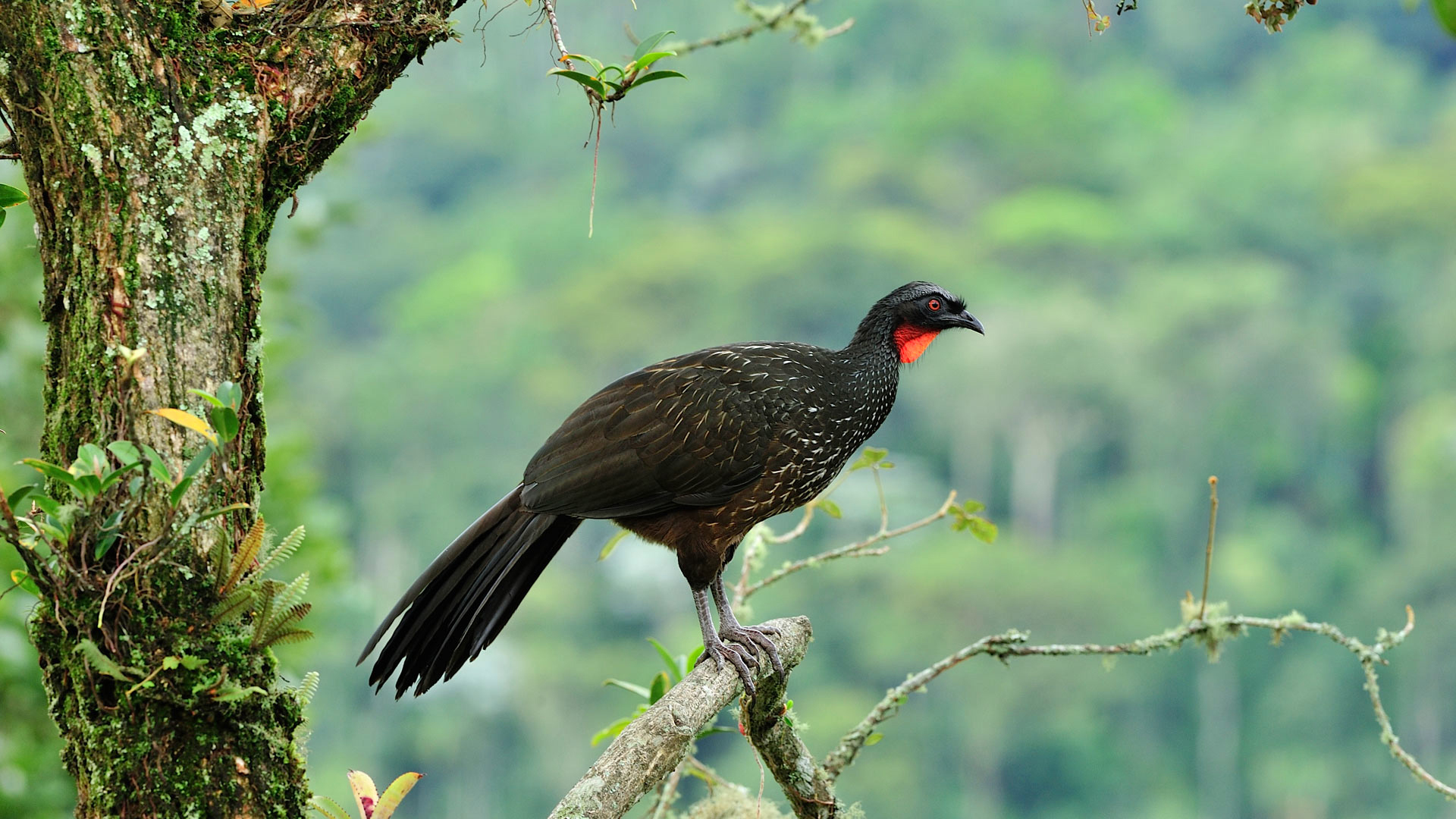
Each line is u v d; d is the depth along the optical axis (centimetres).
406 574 4931
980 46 9125
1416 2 221
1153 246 7100
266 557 254
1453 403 5334
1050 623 4459
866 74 9256
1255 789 4209
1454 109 7769
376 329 7344
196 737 235
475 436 5444
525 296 6656
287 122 267
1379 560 4881
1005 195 7781
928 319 447
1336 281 6550
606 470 397
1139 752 4341
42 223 249
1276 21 310
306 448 714
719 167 8406
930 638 4356
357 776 278
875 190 7644
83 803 236
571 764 4012
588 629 4494
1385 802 4044
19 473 609
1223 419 5406
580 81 288
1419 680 4166
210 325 246
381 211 8244
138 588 235
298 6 272
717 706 287
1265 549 5109
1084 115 8462
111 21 245
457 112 8956
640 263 6278
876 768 4200
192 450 241
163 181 245
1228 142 7881
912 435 5519
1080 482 5403
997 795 4331
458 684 3981
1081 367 5303
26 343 627
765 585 395
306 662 769
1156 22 9656
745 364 417
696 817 356
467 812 3938
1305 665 4406
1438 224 6512
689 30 7619
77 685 236
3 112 252
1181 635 360
